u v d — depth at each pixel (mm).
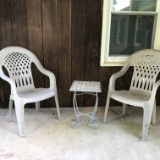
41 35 2309
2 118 2297
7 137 1912
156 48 2428
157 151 1735
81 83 2160
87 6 2238
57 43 2354
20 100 1855
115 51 2459
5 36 2275
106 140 1891
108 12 2273
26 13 2219
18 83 2223
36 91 2174
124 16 2328
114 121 2266
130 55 2479
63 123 2197
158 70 2115
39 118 2309
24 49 2256
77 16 2268
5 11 2189
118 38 2408
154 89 1823
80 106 2639
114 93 2100
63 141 1863
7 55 2139
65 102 2611
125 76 2529
